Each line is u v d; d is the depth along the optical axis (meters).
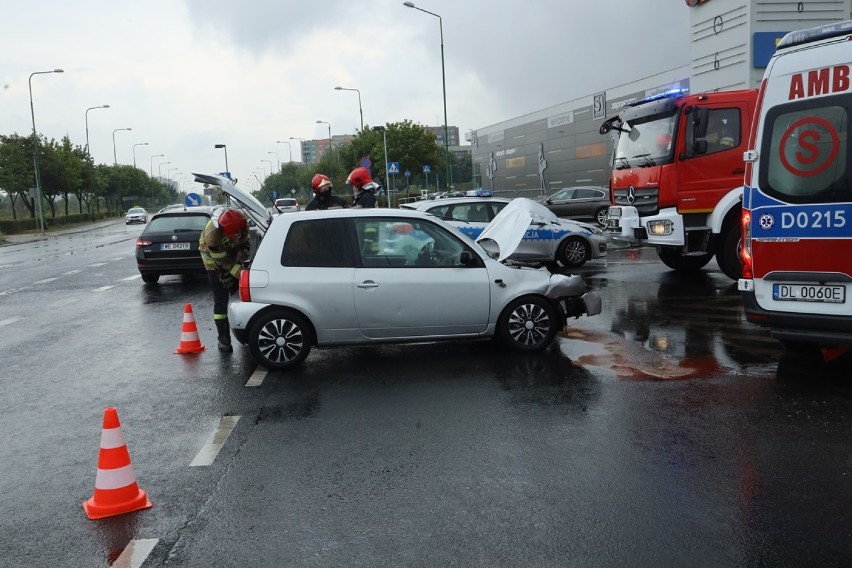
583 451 5.09
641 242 12.45
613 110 36.91
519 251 14.88
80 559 3.84
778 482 4.48
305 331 7.59
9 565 3.79
